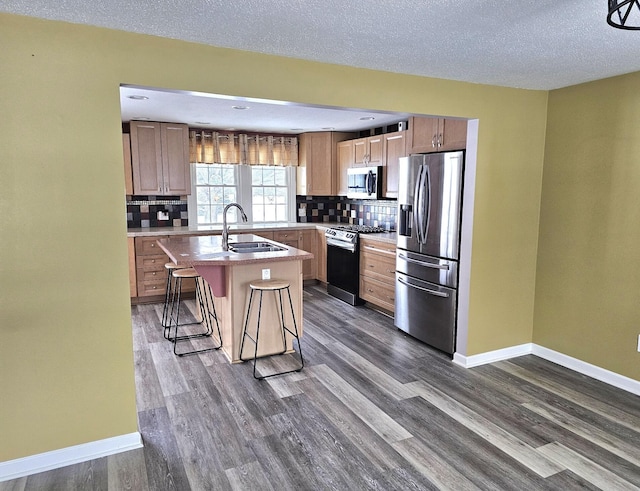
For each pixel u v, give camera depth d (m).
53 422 2.26
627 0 1.17
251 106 4.24
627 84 2.99
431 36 2.24
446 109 3.16
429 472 2.26
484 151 3.37
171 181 5.57
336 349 3.96
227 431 2.63
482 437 2.58
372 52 2.51
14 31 1.99
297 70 2.62
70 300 2.22
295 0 1.81
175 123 5.49
